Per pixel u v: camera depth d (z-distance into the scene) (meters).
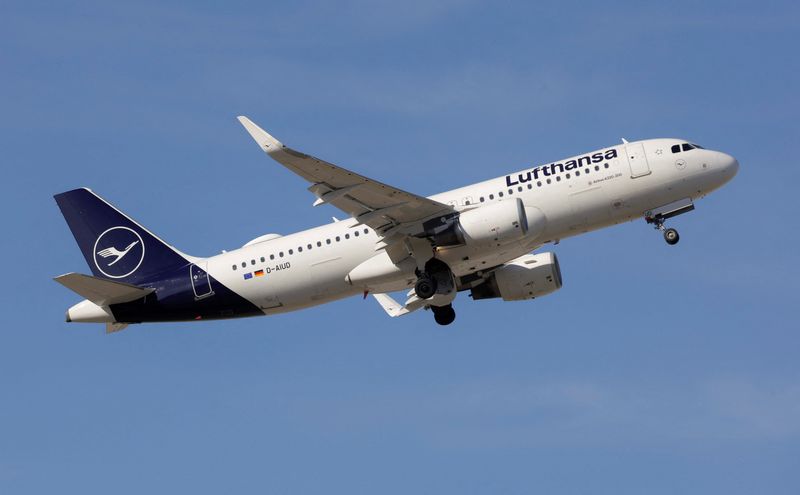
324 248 155.88
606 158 152.75
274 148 133.00
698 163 151.88
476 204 152.75
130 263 162.50
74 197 164.25
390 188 142.75
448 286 151.38
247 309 158.88
